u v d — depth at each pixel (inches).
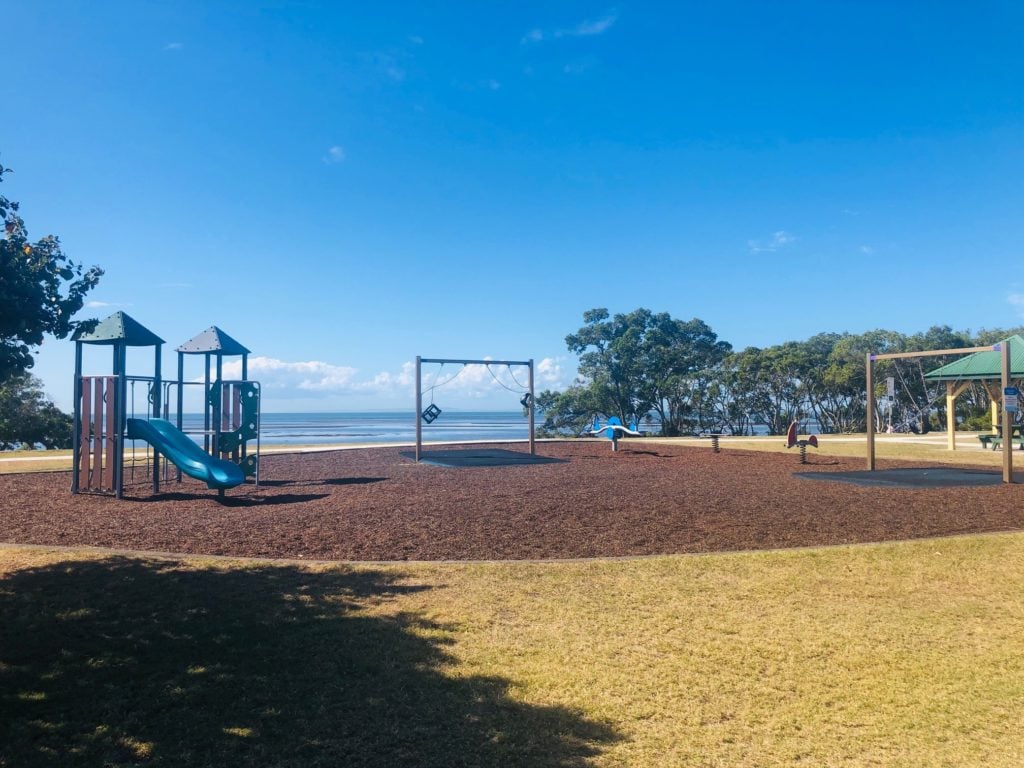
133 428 503.2
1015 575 277.6
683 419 1947.6
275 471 651.5
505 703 166.7
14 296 189.6
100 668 185.2
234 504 444.1
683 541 333.7
